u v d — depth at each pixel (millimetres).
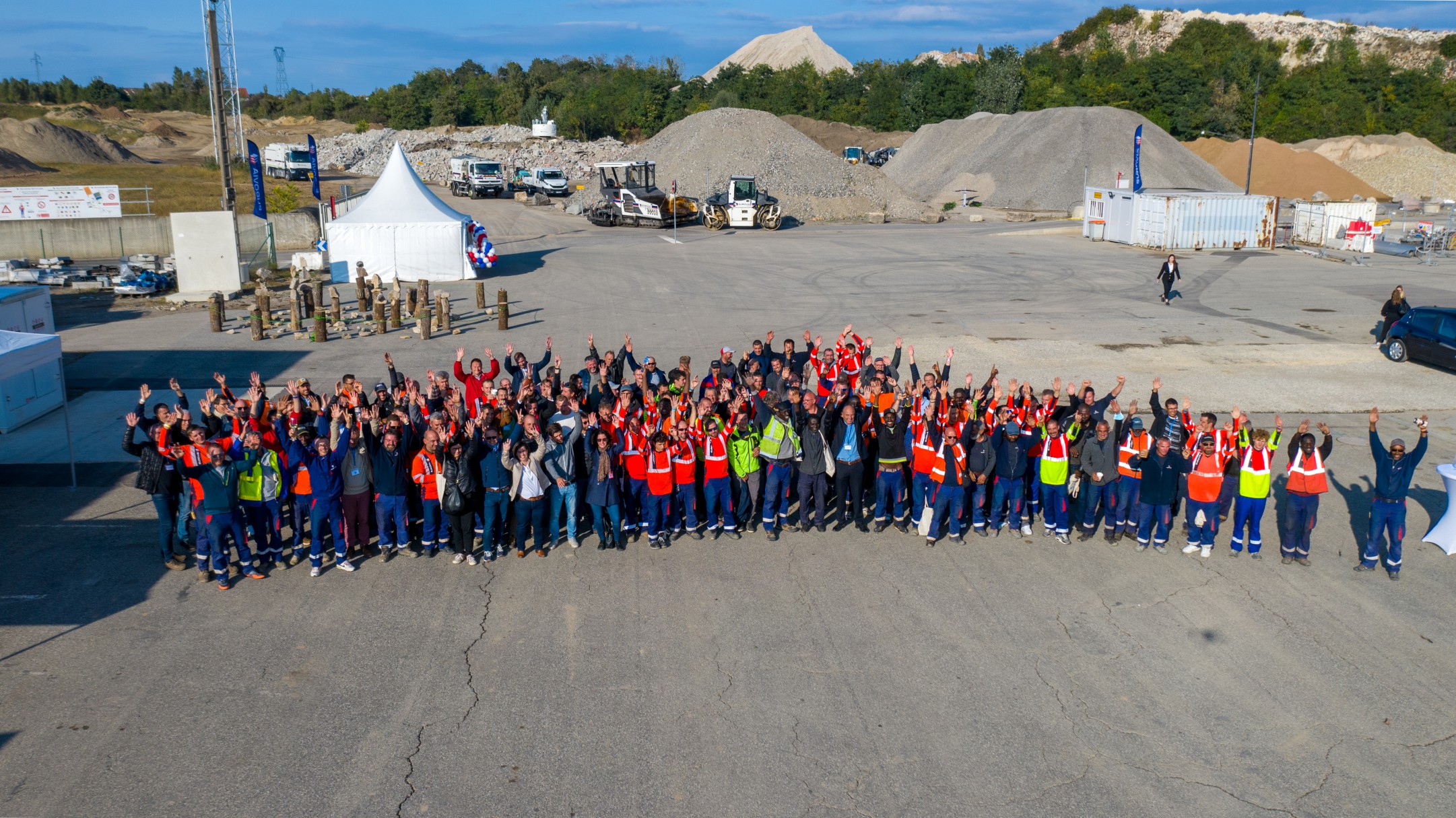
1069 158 63156
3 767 7117
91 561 10789
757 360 14648
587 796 6824
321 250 33531
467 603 9844
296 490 10359
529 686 8266
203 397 18172
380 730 7605
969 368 20469
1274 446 10719
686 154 60844
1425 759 7289
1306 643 9055
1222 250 40531
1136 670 8562
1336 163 71375
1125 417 12133
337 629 9273
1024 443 11359
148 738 7496
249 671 8500
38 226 37312
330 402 11523
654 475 10922
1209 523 10844
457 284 31797
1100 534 11781
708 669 8547
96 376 19719
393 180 33125
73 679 8328
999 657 8781
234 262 29484
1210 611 9711
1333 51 121250
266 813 6637
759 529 11914
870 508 12781
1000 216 58375
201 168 70312
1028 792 6895
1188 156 64438
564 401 11328
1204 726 7715
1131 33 156125
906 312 26844
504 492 10688
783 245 42625
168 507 10461
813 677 8438
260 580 10359
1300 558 10812
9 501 12641
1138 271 34719
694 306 27797
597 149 84312
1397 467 10180
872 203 56594
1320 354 21750
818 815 6641
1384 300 28531
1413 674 8516
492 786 6922
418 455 10711
